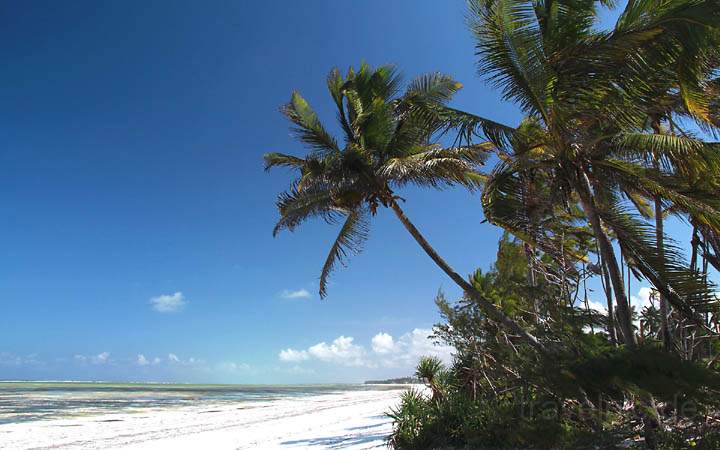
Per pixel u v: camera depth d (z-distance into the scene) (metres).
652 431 8.90
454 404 12.88
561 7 10.78
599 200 12.06
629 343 10.37
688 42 9.33
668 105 11.80
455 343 14.77
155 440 18.94
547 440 9.95
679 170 10.10
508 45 10.57
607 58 10.05
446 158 14.98
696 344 12.08
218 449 16.31
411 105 13.65
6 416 29.88
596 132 11.28
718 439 8.07
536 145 11.83
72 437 19.95
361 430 20.31
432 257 14.90
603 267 14.09
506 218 13.38
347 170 15.57
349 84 16.55
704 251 12.64
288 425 24.34
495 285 16.17
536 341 12.16
